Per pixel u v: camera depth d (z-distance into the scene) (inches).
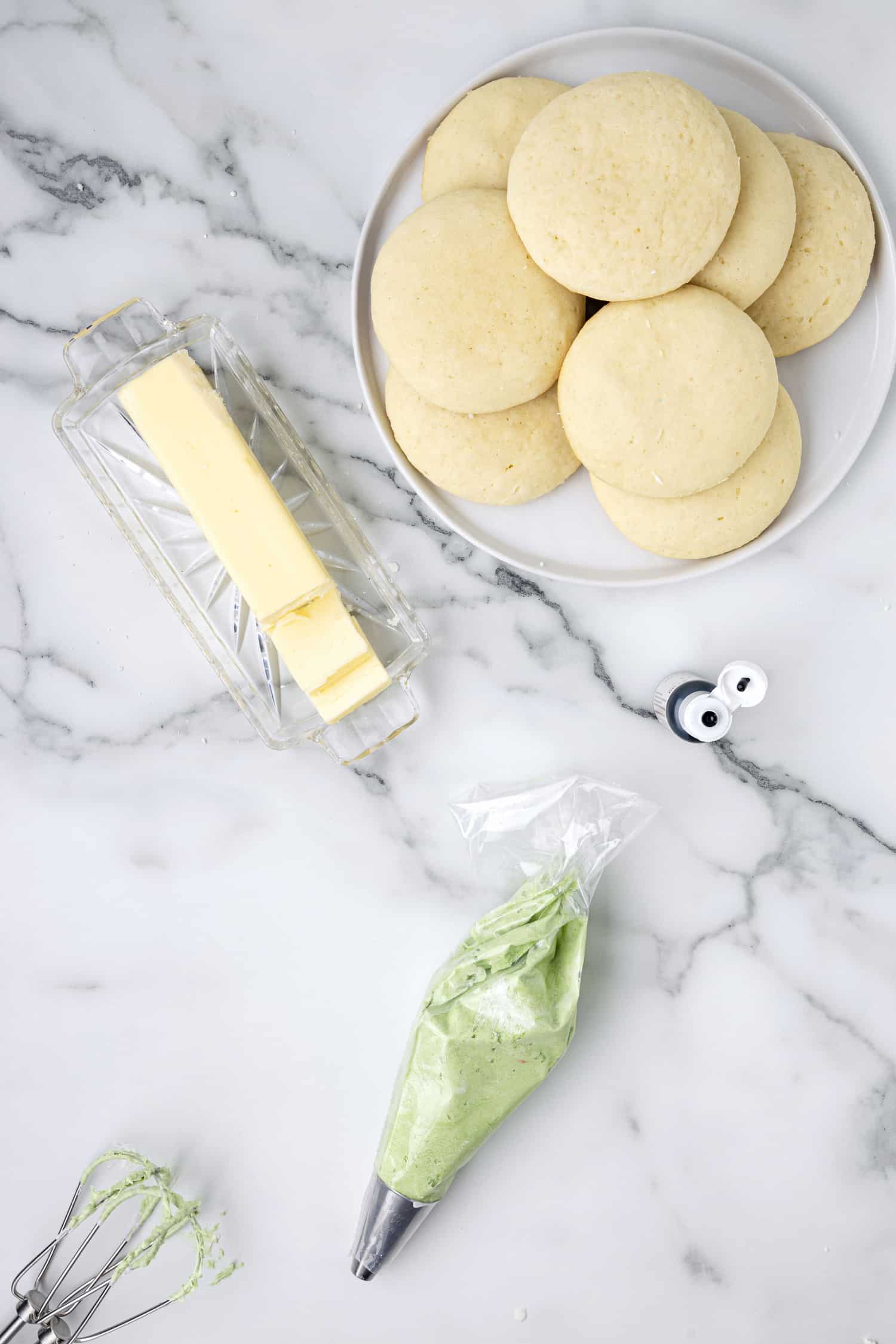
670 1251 40.0
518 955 35.6
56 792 39.2
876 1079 39.4
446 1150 35.7
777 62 35.4
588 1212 39.9
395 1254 38.1
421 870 39.1
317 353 37.5
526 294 30.9
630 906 39.4
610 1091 39.8
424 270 30.9
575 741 38.8
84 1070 40.0
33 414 37.4
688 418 30.4
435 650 38.5
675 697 36.2
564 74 34.3
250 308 37.3
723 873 39.2
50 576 38.2
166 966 39.8
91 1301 39.8
